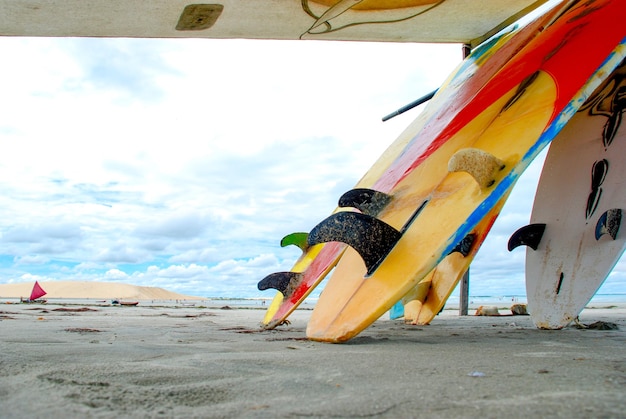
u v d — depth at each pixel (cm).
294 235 411
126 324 432
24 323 428
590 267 348
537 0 447
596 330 359
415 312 454
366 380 143
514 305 684
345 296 277
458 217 239
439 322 486
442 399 117
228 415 105
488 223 386
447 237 233
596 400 111
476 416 101
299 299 351
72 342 250
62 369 159
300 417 103
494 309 679
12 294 5434
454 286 410
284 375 151
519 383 134
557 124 236
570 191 380
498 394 120
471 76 441
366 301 252
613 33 260
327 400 118
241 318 589
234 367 167
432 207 268
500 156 248
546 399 113
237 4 400
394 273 248
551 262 378
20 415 105
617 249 333
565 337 292
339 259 341
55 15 400
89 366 166
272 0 396
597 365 168
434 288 434
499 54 420
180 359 186
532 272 392
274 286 380
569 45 291
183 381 142
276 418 102
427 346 236
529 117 259
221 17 423
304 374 153
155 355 198
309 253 409
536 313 378
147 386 134
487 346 236
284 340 270
